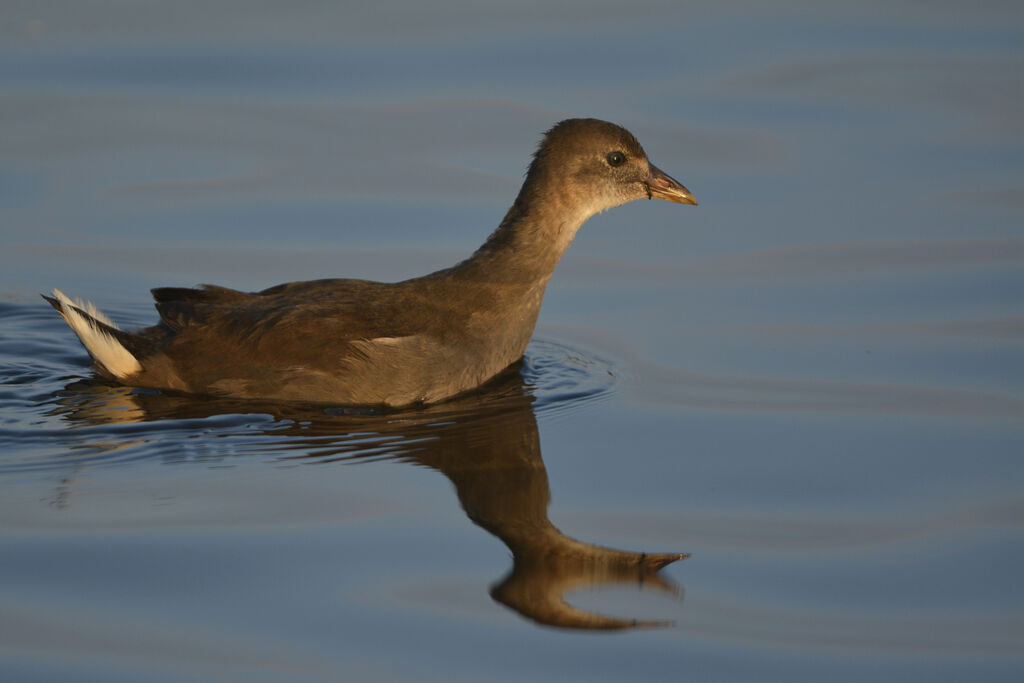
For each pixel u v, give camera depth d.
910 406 12.79
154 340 13.23
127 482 11.05
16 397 12.97
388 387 12.91
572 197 13.76
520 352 14.09
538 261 13.73
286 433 12.23
